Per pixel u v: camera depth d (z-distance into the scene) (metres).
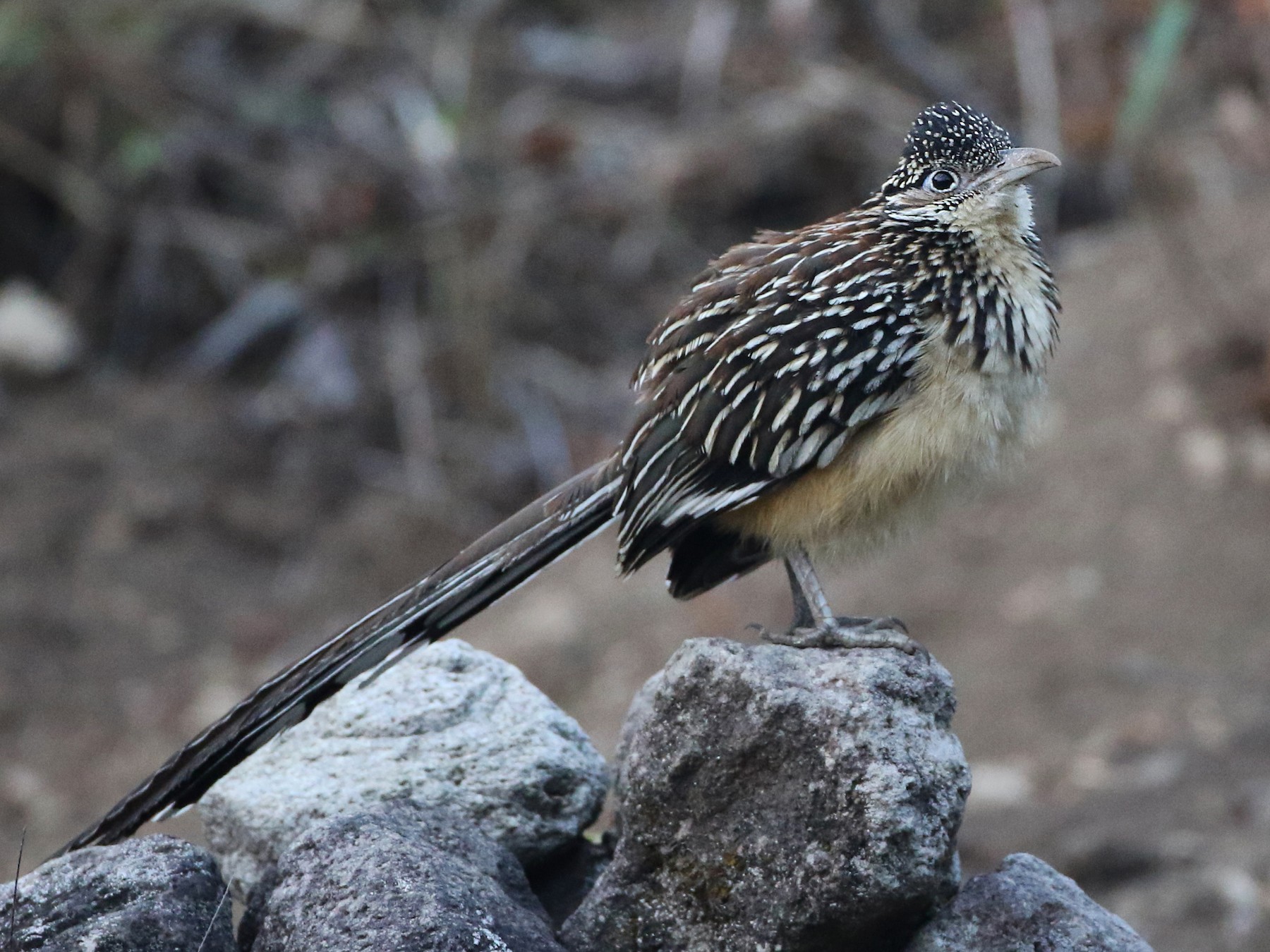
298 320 17.08
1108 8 17.98
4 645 13.75
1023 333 6.64
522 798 6.28
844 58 18.59
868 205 7.05
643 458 6.73
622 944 5.69
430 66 18.27
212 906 5.55
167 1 18.03
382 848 5.47
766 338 6.54
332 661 6.37
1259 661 11.55
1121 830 10.12
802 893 5.40
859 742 5.37
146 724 13.17
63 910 5.45
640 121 18.41
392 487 15.91
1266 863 9.53
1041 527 13.12
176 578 14.76
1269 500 12.72
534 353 17.08
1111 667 11.79
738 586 13.34
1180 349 14.12
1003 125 17.66
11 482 15.20
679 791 5.57
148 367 16.91
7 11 16.61
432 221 16.83
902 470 6.51
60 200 17.34
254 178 17.42
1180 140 16.88
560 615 13.59
